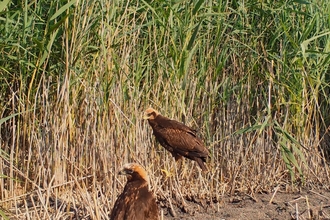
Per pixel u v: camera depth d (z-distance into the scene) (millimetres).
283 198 13938
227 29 14703
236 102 14789
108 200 12367
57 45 12656
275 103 14750
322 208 13320
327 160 16047
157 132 12656
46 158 12836
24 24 12039
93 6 12531
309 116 15047
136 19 13469
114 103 12766
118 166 12875
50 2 12852
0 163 12602
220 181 14453
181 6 13836
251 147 14766
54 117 12727
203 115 14383
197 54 14312
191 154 12562
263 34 14750
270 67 14773
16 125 13320
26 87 13086
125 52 13133
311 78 14727
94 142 12797
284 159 13883
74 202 11836
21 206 12297
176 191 13250
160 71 13562
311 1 14961
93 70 12812
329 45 14766
